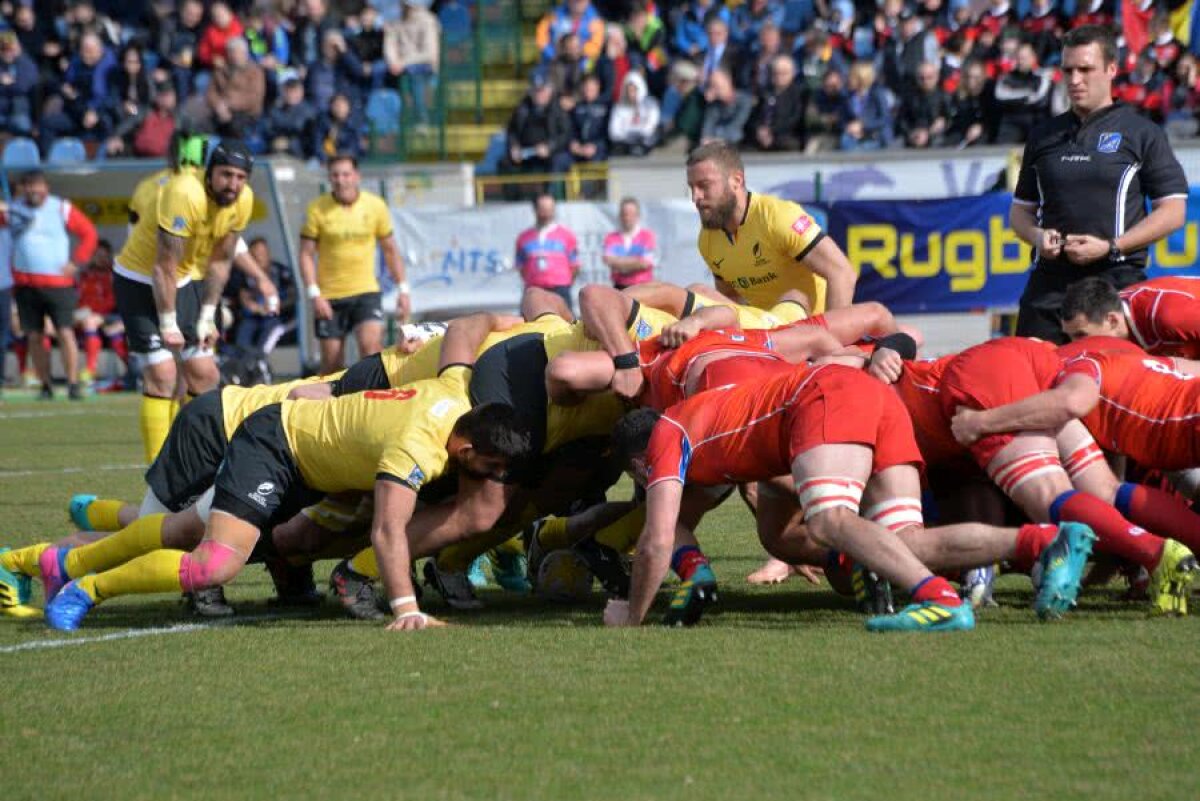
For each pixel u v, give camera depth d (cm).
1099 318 1416
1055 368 1288
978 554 1177
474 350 1407
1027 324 1767
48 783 838
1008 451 1251
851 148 4325
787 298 1692
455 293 4150
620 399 1395
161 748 899
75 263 4172
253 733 927
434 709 971
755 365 1321
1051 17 4353
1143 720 905
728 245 1758
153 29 5272
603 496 1522
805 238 1684
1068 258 1686
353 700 1002
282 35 5219
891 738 881
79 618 1327
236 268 4016
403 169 4488
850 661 1073
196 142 2088
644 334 1438
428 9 5528
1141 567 1317
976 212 3816
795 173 4103
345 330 3092
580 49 4797
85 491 2288
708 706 960
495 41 5472
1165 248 3731
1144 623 1198
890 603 1310
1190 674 1013
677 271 4025
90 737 927
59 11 5362
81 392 4306
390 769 847
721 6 4909
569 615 1371
